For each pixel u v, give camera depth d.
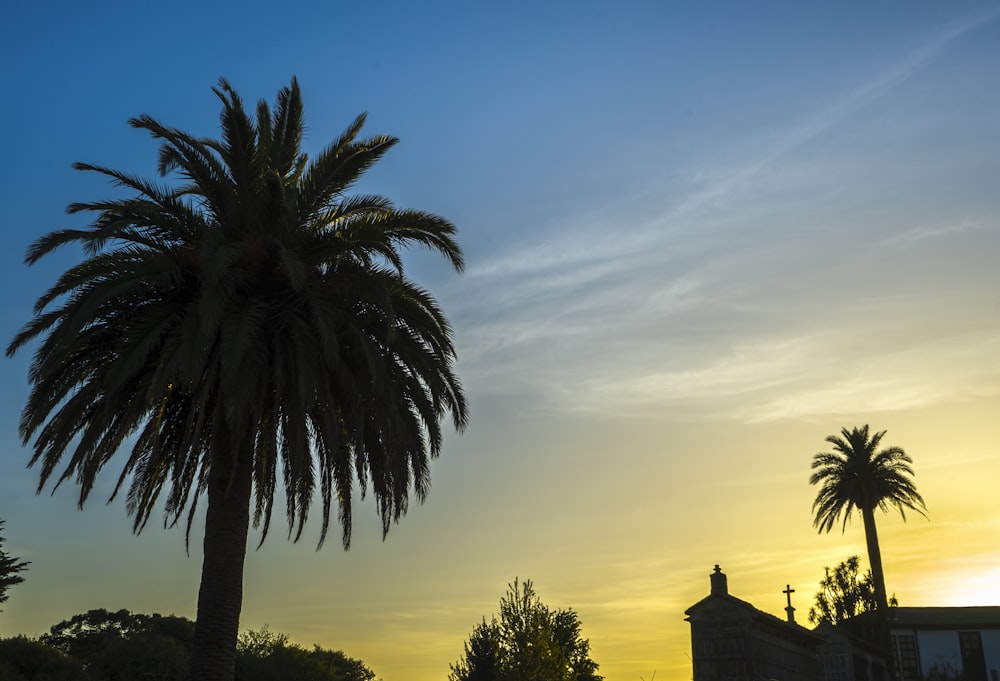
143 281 23.41
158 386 22.11
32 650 37.00
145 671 38.19
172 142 25.27
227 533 24.53
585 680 65.31
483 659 47.53
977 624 80.25
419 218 26.58
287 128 27.80
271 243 25.06
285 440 26.33
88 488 25.05
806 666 62.06
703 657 55.03
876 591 75.50
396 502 25.69
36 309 24.14
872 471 76.56
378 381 24.28
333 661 46.12
